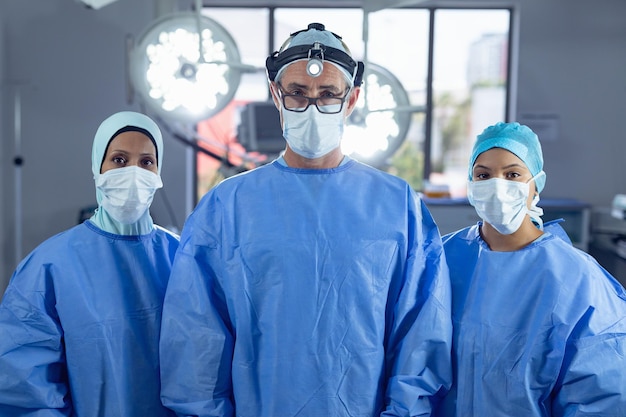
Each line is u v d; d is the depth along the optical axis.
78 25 3.90
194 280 1.23
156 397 1.30
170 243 1.45
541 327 1.21
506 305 1.25
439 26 4.22
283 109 1.24
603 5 3.95
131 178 1.29
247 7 4.27
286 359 1.18
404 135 2.21
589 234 3.74
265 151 2.74
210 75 2.18
